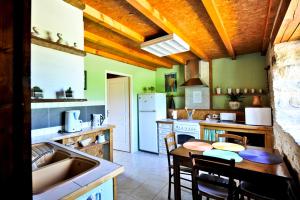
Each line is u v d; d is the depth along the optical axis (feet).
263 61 12.07
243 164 5.40
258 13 6.63
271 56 8.58
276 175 4.66
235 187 5.55
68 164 4.58
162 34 8.64
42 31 4.38
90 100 11.06
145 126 15.05
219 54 12.64
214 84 13.92
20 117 1.53
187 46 9.12
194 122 12.47
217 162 5.39
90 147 8.79
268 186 5.42
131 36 8.16
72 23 5.20
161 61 14.30
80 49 5.39
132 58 13.41
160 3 5.95
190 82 13.97
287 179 4.52
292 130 6.45
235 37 9.27
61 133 8.20
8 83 1.48
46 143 6.41
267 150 6.80
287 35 6.79
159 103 14.83
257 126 10.06
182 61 14.44
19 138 1.52
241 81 12.89
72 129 8.48
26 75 1.57
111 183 3.76
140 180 9.58
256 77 12.33
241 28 8.05
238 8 6.27
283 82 7.72
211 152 6.56
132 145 14.98
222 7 6.20
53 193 2.74
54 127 8.53
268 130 9.71
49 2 4.59
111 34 8.61
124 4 6.07
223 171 5.11
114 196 3.82
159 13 6.53
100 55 11.45
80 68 5.39
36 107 7.89
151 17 6.32
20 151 1.53
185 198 7.70
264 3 5.97
